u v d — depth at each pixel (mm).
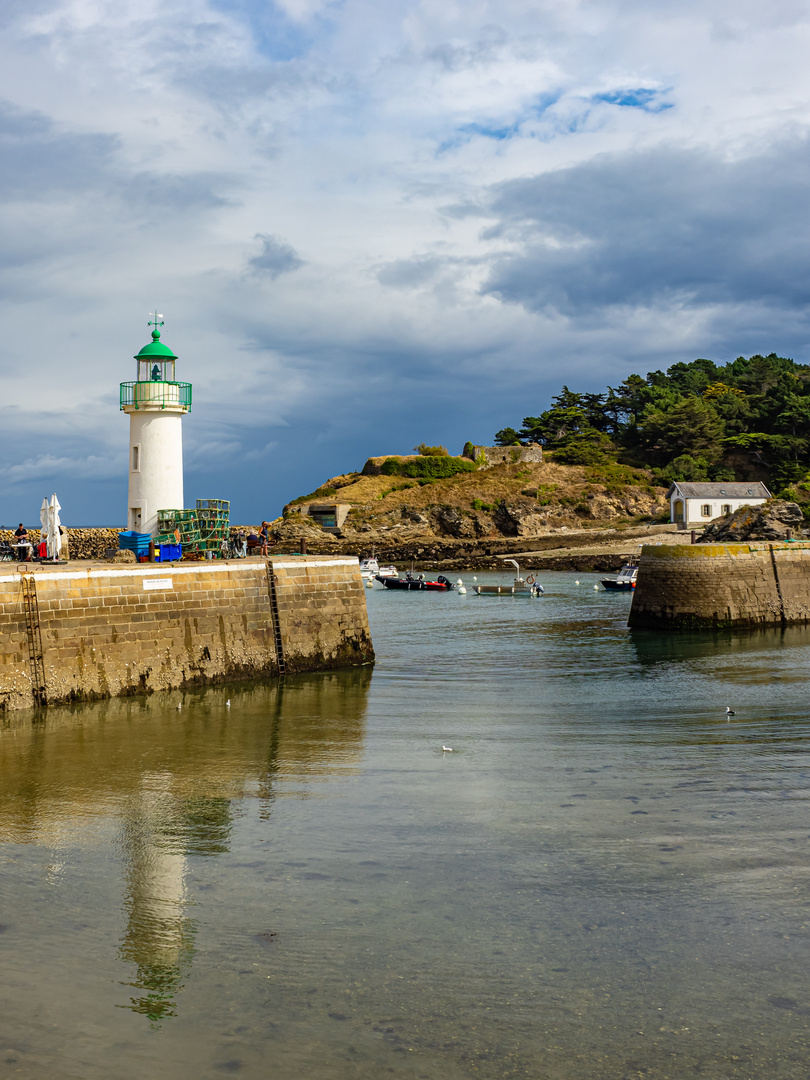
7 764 18047
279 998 9602
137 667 24125
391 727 21656
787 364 146875
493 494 114375
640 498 112500
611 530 102875
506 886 12359
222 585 26422
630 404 138250
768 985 9969
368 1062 8570
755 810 15438
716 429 120875
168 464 32125
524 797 16141
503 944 10781
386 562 97188
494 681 28141
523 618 47688
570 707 24234
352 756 18953
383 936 10938
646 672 30125
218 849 13617
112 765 18031
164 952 10523
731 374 144625
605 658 33250
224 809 15430
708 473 116062
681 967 10312
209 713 22703
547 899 11977
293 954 10500
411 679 28125
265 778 17266
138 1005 9445
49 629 22391
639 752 19375
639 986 9930
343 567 30234
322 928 11125
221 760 18531
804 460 113562
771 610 41781
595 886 12359
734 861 13203
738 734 21094
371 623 45500
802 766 18203
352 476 126438
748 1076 8469
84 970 10117
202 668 25672
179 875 12664
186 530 31281
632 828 14547
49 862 13102
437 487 116562
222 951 10570
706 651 35156
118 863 13070
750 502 98938
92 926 11141
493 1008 9484
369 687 26625
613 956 10539
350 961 10359
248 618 27094
